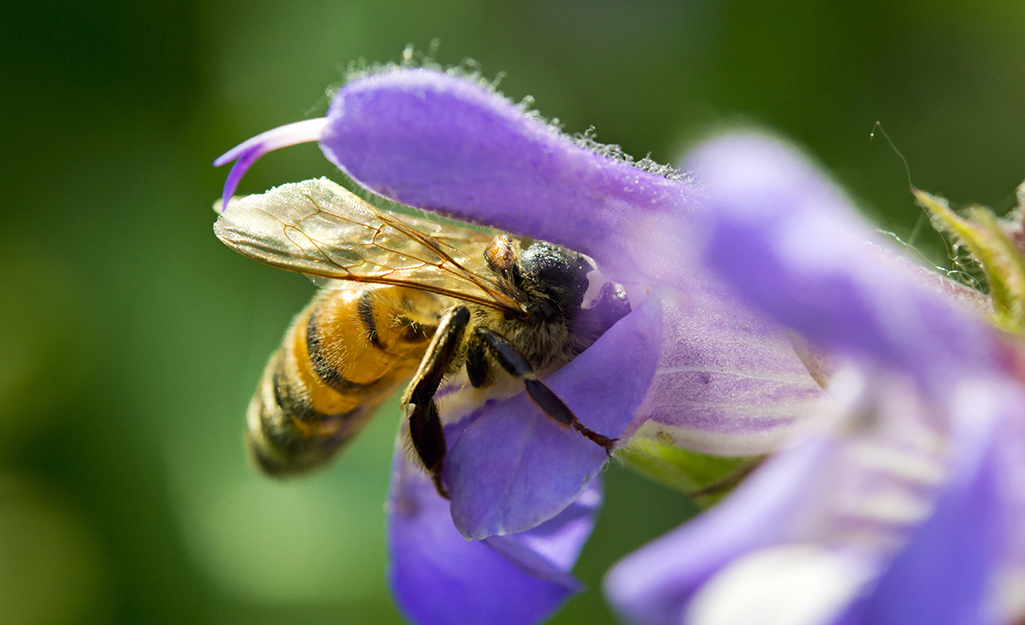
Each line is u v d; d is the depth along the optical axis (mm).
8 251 119
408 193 82
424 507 90
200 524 115
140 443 117
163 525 115
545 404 82
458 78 82
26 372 118
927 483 71
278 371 95
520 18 125
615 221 82
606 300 88
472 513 83
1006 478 66
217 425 117
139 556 115
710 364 82
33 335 118
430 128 82
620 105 122
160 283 119
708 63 121
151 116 120
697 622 71
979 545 64
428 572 90
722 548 71
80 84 120
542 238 83
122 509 116
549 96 124
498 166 82
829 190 71
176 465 116
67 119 120
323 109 122
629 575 71
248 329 118
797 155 71
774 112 121
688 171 83
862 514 72
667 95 122
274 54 122
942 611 63
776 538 72
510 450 83
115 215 119
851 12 120
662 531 115
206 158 121
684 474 85
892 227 118
